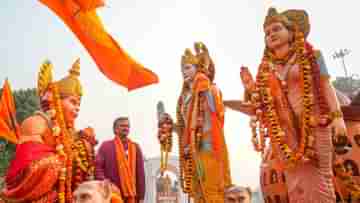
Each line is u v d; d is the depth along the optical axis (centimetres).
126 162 736
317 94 453
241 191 402
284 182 465
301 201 436
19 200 452
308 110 438
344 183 445
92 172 615
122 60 799
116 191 489
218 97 678
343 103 529
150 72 816
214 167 647
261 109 488
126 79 813
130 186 719
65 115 554
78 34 767
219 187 638
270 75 486
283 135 454
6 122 664
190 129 675
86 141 613
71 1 730
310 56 462
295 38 478
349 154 453
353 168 447
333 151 451
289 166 441
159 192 1644
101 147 755
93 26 762
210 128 664
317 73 457
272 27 489
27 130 494
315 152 436
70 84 571
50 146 504
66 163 510
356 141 458
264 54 504
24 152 466
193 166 667
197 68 735
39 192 457
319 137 441
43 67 559
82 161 573
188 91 738
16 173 455
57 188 484
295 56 474
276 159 472
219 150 655
